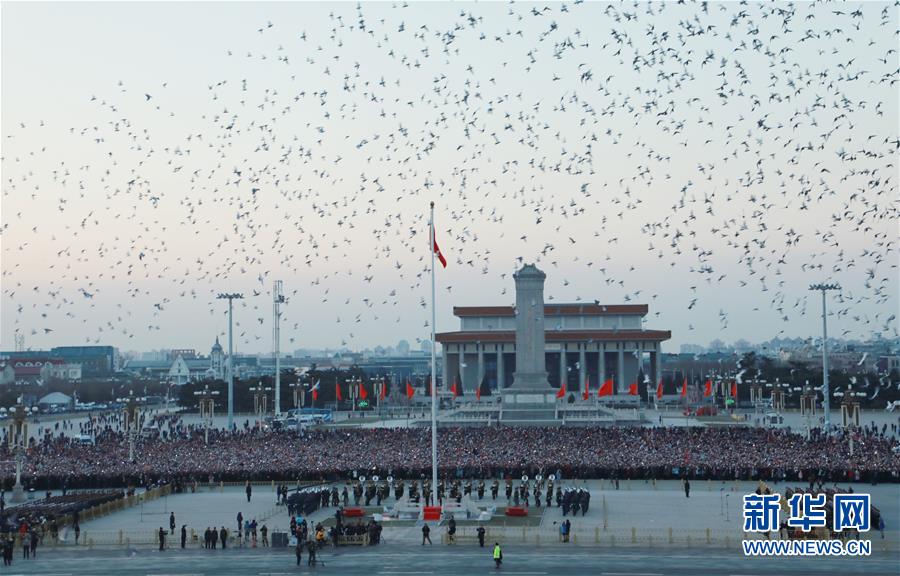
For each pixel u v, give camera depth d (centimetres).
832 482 13350
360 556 9056
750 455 14488
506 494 12350
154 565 8731
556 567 8412
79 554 9325
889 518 10694
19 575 8288
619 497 12450
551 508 11712
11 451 15950
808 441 16088
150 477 13788
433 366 11694
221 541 9675
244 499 12719
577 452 15112
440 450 15475
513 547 9438
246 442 17000
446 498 12006
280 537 9706
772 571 8181
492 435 17450
